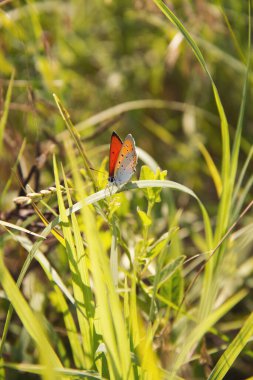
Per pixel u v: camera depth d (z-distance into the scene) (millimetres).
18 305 479
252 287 665
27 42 679
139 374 505
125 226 582
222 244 560
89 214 474
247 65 562
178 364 505
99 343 510
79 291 511
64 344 616
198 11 712
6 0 612
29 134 675
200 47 744
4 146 635
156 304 550
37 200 519
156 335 555
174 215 599
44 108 661
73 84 763
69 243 508
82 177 592
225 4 731
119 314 480
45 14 743
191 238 713
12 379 589
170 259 584
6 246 621
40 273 625
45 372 470
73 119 695
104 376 511
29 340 590
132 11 754
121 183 517
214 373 510
